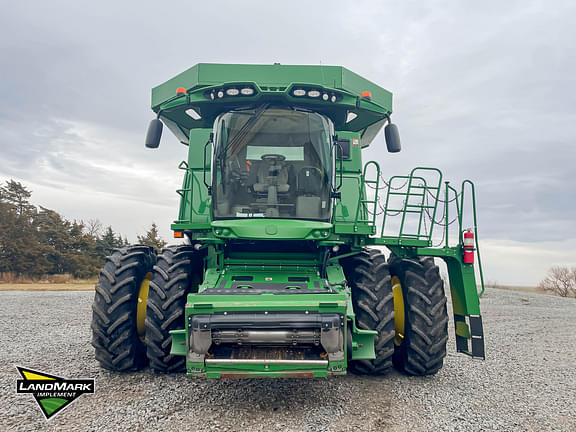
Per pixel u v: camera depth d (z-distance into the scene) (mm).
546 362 6016
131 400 3938
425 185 4895
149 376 4684
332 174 4816
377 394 4270
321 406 3889
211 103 4945
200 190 4992
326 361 3506
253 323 3494
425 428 3465
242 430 3320
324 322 3490
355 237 4805
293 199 4750
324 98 4832
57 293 16688
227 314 3533
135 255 4891
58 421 3439
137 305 4805
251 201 4734
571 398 4344
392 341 4445
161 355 4355
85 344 6441
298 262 4664
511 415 3816
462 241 4809
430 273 4797
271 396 4117
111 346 4516
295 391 4285
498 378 5078
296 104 4930
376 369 4582
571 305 15656
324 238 4336
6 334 7273
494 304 15164
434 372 4781
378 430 3398
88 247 44938
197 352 3486
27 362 5293
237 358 3586
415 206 4863
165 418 3529
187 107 5141
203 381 4535
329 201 4766
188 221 4859
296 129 4855
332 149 4863
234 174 4754
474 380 4941
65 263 42344
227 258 4715
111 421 3445
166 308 4309
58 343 6512
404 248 4945
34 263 39750
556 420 3713
